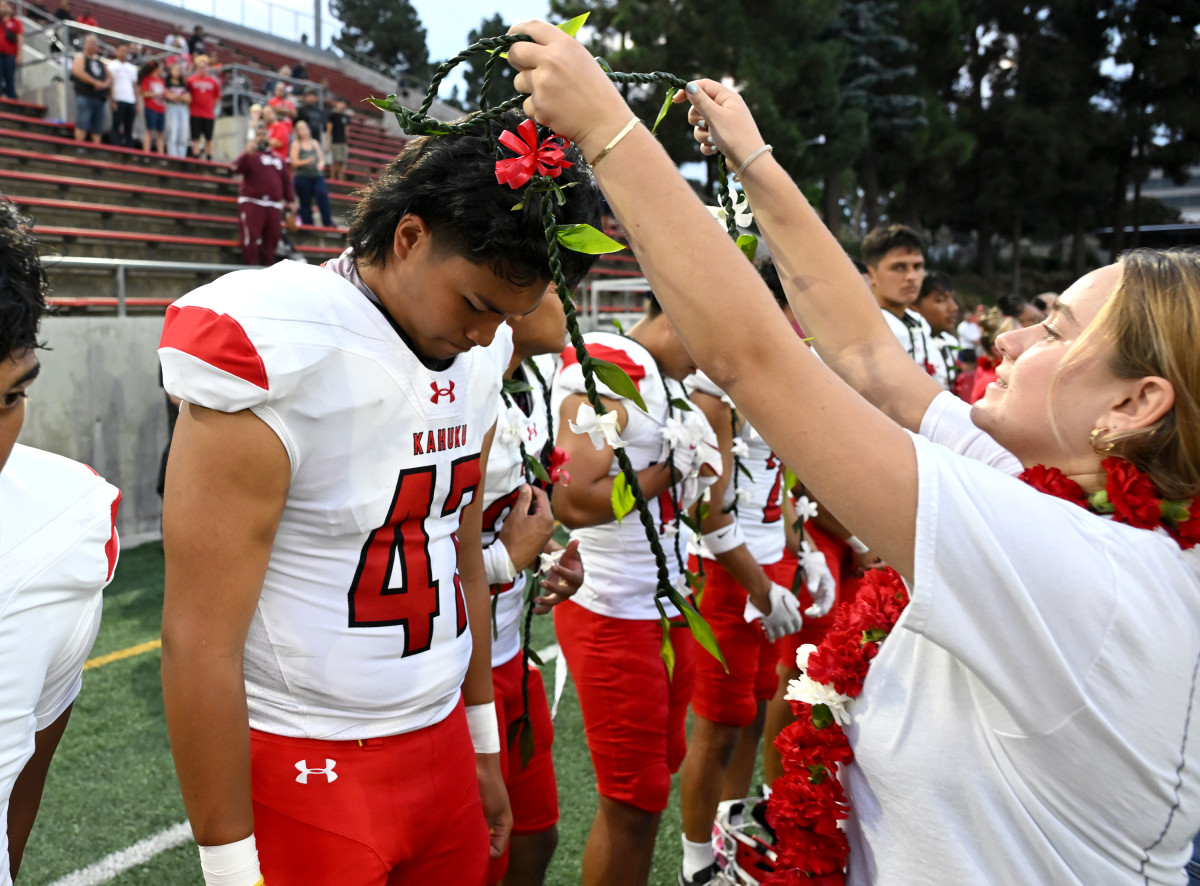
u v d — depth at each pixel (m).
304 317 1.10
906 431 0.90
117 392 5.46
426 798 1.28
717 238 0.85
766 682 2.72
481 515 1.52
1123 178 28.80
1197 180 42.22
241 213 9.46
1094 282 1.07
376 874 1.20
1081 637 0.86
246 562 1.09
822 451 0.86
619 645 2.07
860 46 22.28
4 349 0.78
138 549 5.38
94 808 2.67
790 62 18.70
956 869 0.97
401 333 1.20
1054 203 29.17
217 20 23.27
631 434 2.08
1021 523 0.86
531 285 1.12
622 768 2.06
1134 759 0.88
